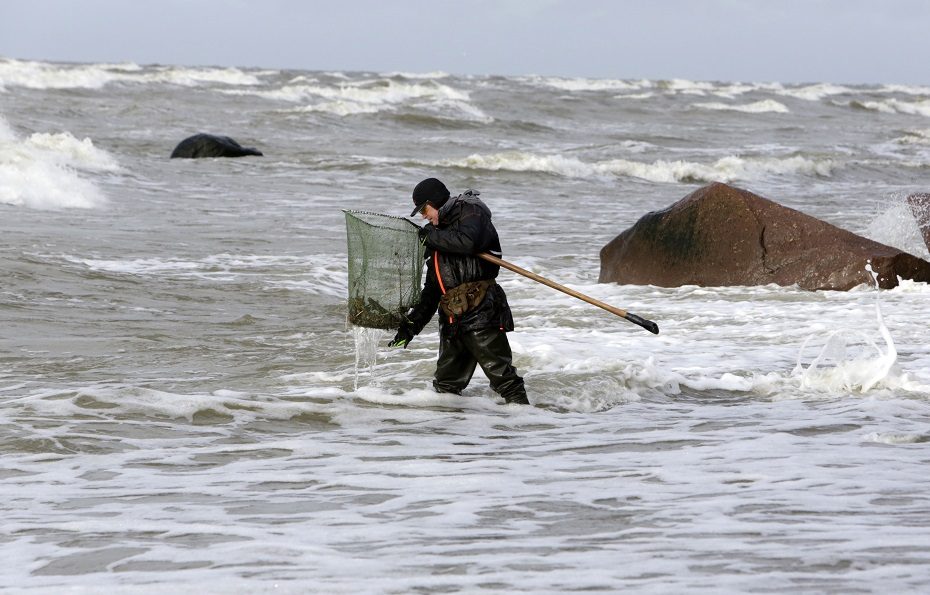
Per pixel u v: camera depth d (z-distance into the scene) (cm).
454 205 2720
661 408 2877
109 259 5625
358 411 2712
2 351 3569
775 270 5359
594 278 5906
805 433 2558
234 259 5959
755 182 12506
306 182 10350
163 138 13950
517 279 5712
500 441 2459
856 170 13925
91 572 1481
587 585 1362
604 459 2255
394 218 2706
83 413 2619
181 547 1599
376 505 1867
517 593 1336
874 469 2127
